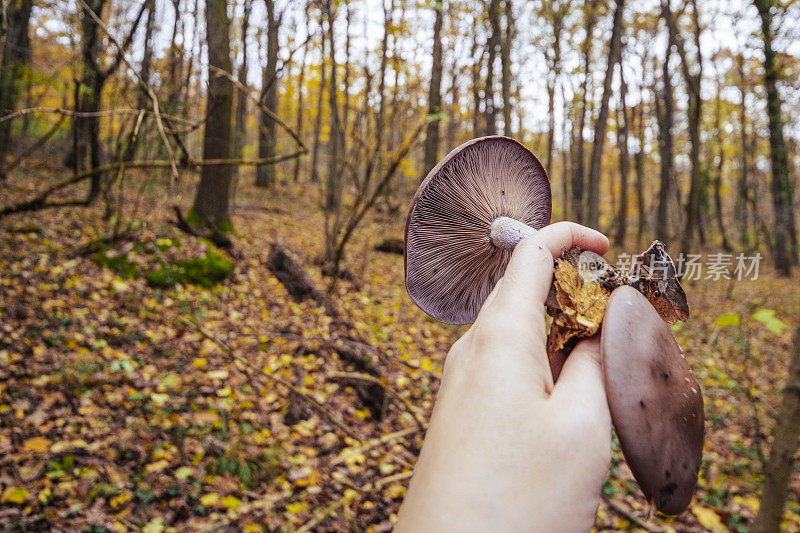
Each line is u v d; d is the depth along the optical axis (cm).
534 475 57
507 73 807
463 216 130
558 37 1388
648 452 69
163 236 699
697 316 859
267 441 365
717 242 2122
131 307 540
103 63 744
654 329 81
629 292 87
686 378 79
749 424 480
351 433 382
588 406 66
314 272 809
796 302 1093
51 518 271
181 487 310
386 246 1108
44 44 1014
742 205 2278
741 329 831
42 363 411
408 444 409
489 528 53
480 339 70
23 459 309
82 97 670
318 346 529
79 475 304
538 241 87
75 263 595
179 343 498
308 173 2766
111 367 415
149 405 384
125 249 643
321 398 436
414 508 55
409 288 129
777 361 699
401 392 484
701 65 1105
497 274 140
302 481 333
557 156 3366
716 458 420
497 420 60
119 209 670
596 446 63
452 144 1381
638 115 2617
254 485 325
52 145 1420
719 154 2309
